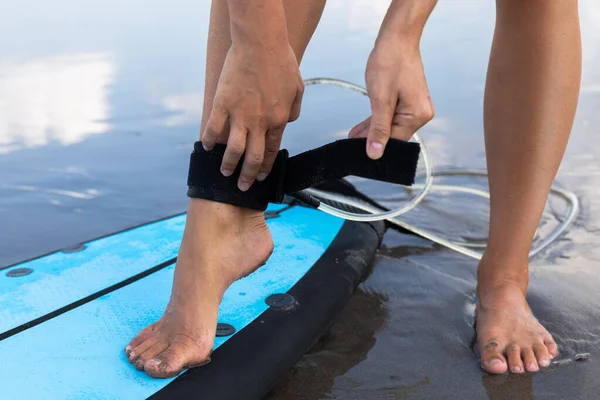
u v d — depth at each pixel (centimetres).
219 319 160
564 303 184
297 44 141
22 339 152
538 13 154
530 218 167
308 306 168
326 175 141
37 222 240
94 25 586
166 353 141
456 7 639
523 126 160
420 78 130
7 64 452
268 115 129
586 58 448
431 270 208
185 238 148
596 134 318
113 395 133
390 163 133
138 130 332
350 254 197
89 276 183
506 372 155
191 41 527
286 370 152
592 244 220
